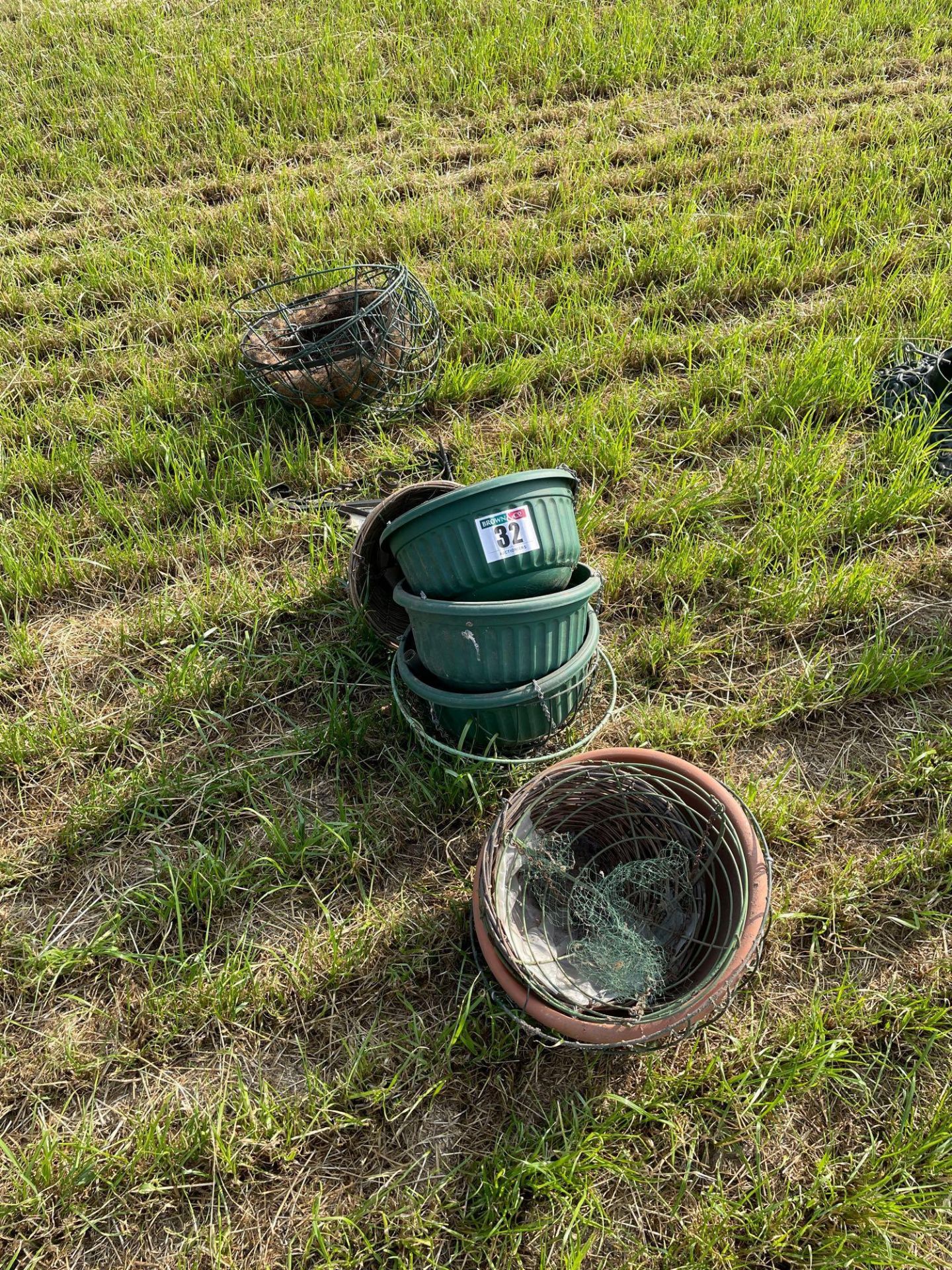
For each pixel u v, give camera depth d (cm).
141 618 196
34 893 160
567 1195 126
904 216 289
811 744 177
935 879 157
